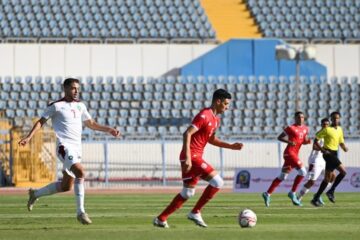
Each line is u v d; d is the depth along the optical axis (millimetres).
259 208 56438
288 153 60469
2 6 134250
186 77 125125
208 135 36875
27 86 121250
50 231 35562
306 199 69875
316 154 61156
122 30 133250
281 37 137375
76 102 39094
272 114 123812
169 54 127438
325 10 142250
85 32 132125
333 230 36719
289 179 87812
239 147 37469
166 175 105500
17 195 78625
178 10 137625
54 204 60625
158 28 134625
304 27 139125
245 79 126438
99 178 103688
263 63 128750
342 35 138750
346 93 127562
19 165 99750
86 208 55969
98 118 119438
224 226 38969
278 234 34312
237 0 144750
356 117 126062
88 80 123500
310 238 32719
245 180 87562
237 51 128250
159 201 66438
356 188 87625
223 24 140000
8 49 123500
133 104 121750
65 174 39219
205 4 143750
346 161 108938
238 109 123062
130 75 126188
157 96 123000
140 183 104625
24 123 107625
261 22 139625
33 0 135625
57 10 134750
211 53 127312
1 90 120250
